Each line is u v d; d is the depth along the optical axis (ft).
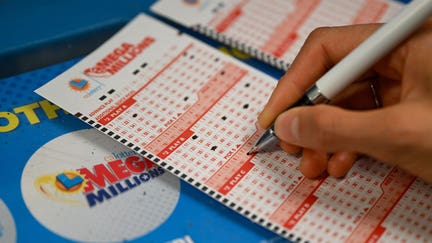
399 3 2.65
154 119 2.05
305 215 1.83
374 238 1.80
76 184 1.90
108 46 2.32
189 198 1.92
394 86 2.05
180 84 2.20
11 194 1.86
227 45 2.52
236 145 2.00
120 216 1.84
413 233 1.82
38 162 1.95
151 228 1.82
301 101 1.91
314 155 1.91
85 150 2.01
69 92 2.10
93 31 2.48
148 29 2.41
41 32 2.42
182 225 1.84
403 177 1.97
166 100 2.13
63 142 2.03
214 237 1.82
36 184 1.89
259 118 2.02
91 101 2.08
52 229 1.78
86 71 2.19
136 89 2.15
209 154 1.96
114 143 2.05
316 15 2.57
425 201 1.91
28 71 2.37
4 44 2.35
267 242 1.82
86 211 1.83
